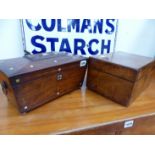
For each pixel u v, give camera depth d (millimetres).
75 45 863
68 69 621
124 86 580
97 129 501
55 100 629
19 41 795
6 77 474
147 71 645
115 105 610
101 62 629
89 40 871
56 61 610
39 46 817
